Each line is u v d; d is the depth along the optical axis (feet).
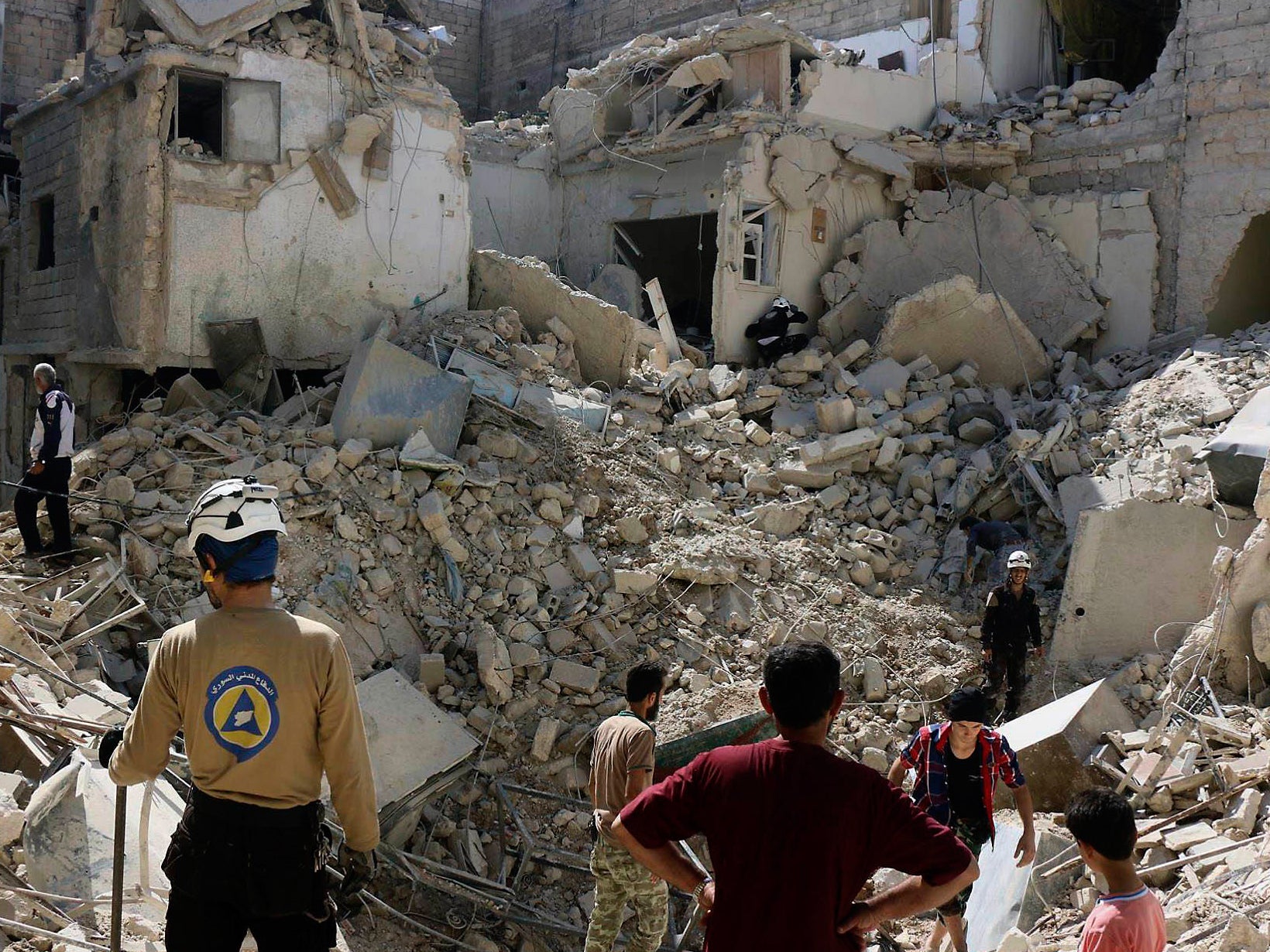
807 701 9.96
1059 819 25.88
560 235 62.69
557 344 45.57
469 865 25.03
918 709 31.78
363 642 29.76
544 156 62.23
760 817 9.57
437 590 31.89
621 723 17.89
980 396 47.37
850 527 39.45
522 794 27.30
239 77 41.42
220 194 41.22
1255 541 29.40
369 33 44.80
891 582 37.76
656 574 33.60
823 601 35.17
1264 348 44.60
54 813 17.87
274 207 42.47
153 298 40.57
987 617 31.81
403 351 36.81
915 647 34.35
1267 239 55.77
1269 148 49.80
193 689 10.32
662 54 55.93
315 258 43.55
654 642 32.22
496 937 23.54
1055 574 37.11
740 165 51.47
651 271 63.87
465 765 26.45
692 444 41.96
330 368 44.16
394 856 23.30
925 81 58.18
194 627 10.52
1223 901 20.65
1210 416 40.22
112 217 42.78
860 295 54.03
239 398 40.96
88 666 26.27
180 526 30.55
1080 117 56.29
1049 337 54.65
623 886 17.46
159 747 10.66
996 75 60.23
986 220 56.08
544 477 36.86
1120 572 34.01
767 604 34.37
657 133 56.34
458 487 34.35
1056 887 22.56
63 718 21.31
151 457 33.40
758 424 44.55
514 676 29.89
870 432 42.50
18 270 52.90
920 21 61.16
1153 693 30.81
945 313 49.55
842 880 9.52
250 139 41.81
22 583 28.45
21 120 50.37
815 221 54.54
